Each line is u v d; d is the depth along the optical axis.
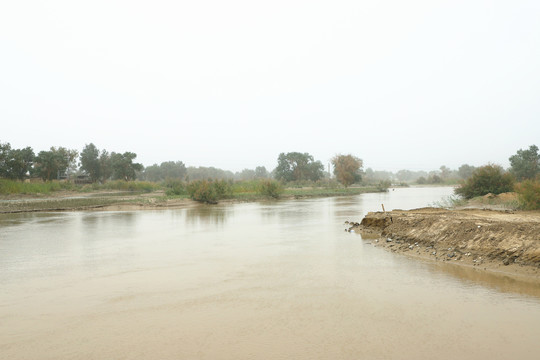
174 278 9.01
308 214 26.91
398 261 10.57
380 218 17.02
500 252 9.67
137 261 11.02
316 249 12.70
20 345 5.27
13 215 27.03
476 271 9.05
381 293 7.55
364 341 5.29
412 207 31.38
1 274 9.49
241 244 14.00
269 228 18.94
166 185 81.00
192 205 37.47
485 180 30.81
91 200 39.75
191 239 15.39
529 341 5.18
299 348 5.09
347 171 79.38
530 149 58.28
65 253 12.36
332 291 7.77
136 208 32.94
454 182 122.94
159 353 4.97
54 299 7.41
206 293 7.75
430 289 7.74
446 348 5.02
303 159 109.31
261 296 7.50
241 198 46.09
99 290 8.02
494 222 11.52
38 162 72.25
